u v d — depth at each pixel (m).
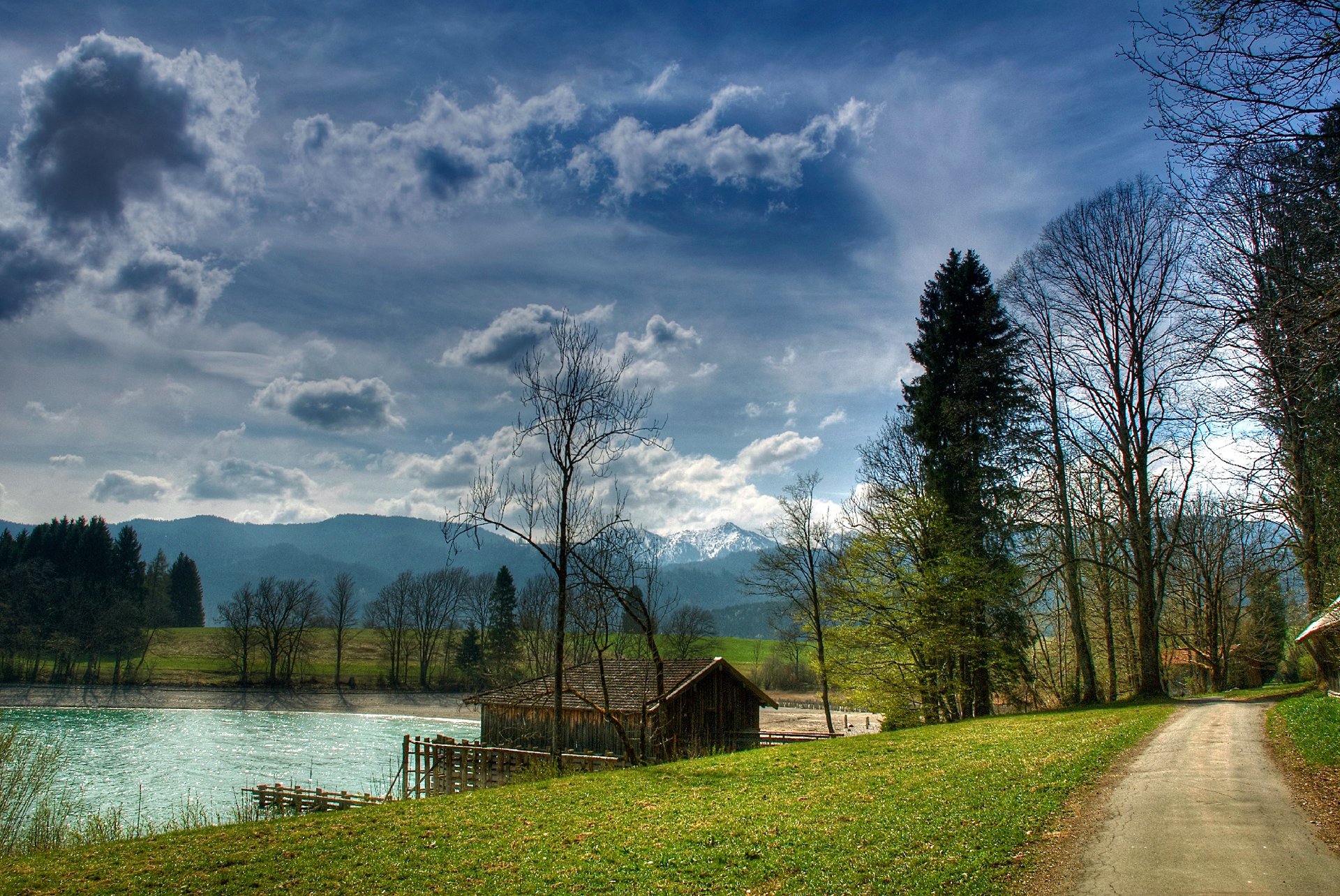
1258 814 12.88
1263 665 52.94
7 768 25.47
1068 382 36.25
